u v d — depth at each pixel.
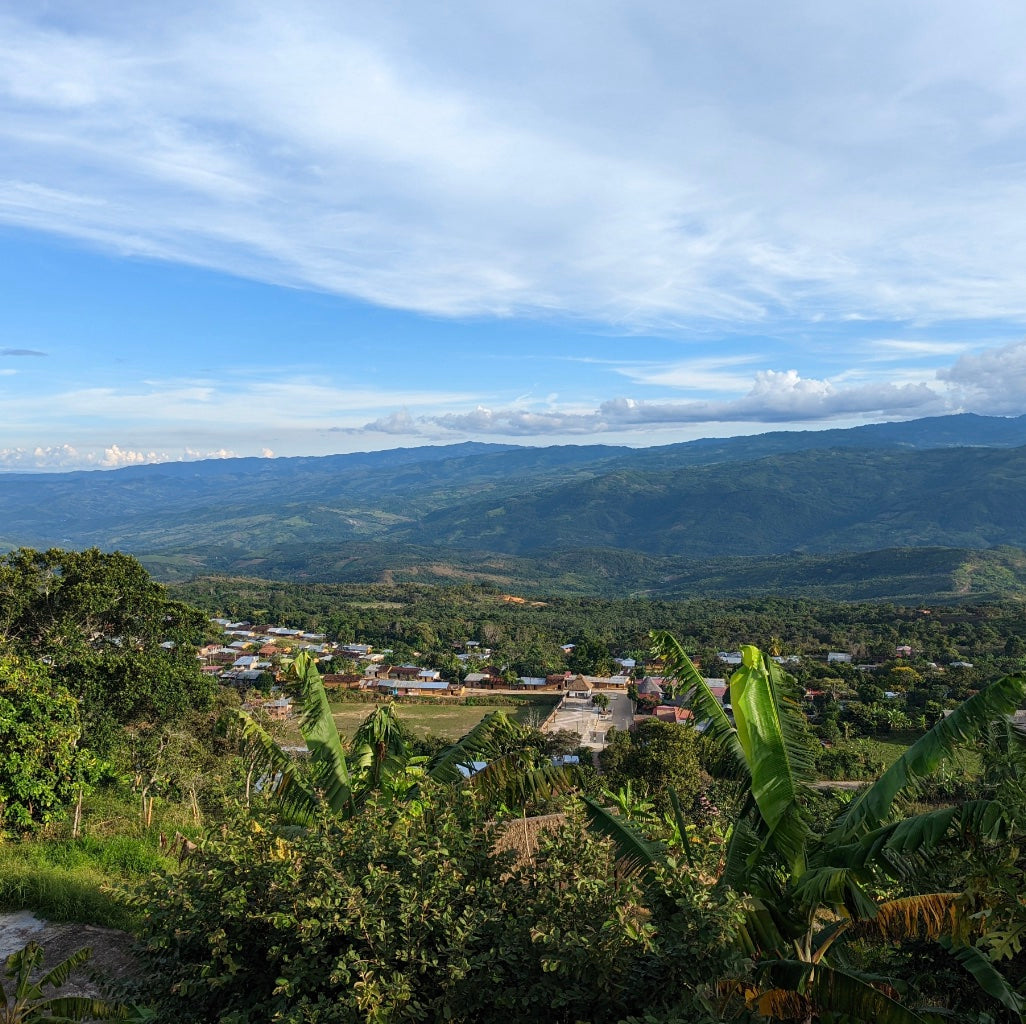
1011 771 5.22
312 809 7.93
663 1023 4.11
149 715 18.27
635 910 4.95
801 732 6.18
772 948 5.75
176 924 5.16
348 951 4.62
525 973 4.65
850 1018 5.30
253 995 5.07
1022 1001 5.56
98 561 20.88
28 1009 5.07
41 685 12.64
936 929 5.65
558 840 5.71
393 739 8.75
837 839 5.97
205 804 15.69
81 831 12.14
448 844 5.59
